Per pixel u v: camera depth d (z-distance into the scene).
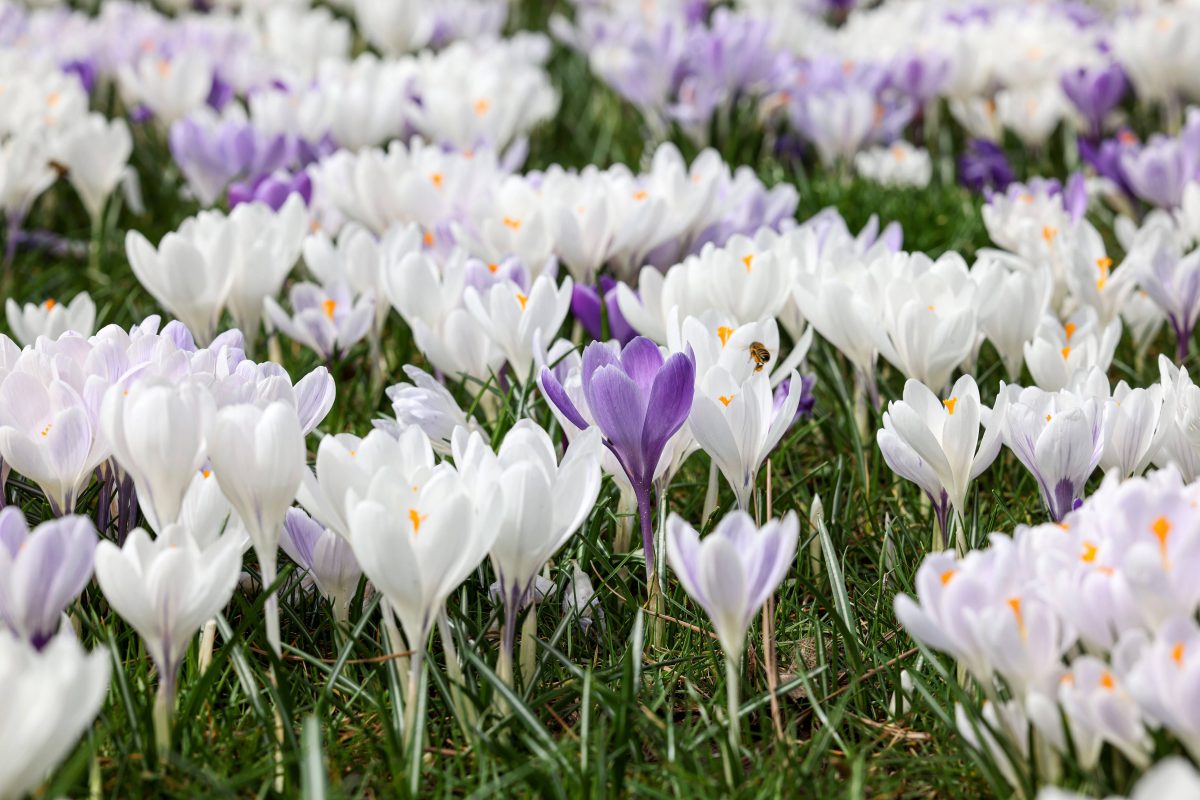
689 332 2.61
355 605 2.51
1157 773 1.38
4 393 2.25
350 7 9.45
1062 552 1.96
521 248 3.68
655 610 2.47
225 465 2.04
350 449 2.43
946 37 6.94
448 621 2.38
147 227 5.52
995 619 1.82
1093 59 6.65
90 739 1.99
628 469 2.39
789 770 2.10
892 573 2.75
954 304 3.04
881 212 5.23
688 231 4.04
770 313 3.19
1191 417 2.54
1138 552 1.82
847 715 2.32
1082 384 2.73
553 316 2.99
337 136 5.46
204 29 7.09
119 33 6.97
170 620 1.96
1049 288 3.20
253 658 2.34
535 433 2.24
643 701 2.32
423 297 3.26
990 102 6.61
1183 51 6.17
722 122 6.37
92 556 1.96
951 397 2.47
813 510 2.69
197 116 5.18
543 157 6.77
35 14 8.14
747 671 2.40
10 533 2.01
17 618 1.92
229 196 4.34
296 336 3.48
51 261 5.20
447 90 5.49
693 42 6.45
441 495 2.00
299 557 2.38
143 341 2.47
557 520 2.11
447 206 4.12
